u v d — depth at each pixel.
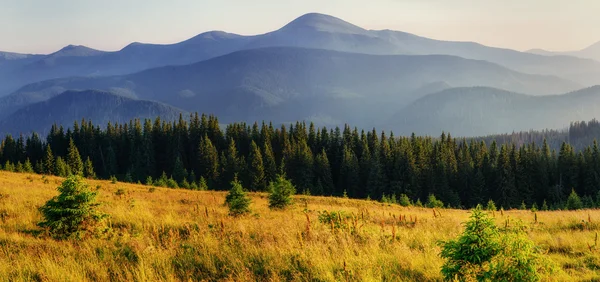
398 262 9.05
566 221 15.95
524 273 6.40
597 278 7.89
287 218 17.17
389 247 10.56
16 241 10.45
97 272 8.27
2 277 8.01
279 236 11.35
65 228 11.19
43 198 19.78
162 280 7.88
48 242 10.52
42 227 11.97
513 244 6.70
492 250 6.81
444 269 7.30
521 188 80.19
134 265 8.80
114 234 11.60
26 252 9.48
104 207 16.77
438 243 7.86
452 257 7.34
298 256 9.23
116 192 27.33
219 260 9.23
